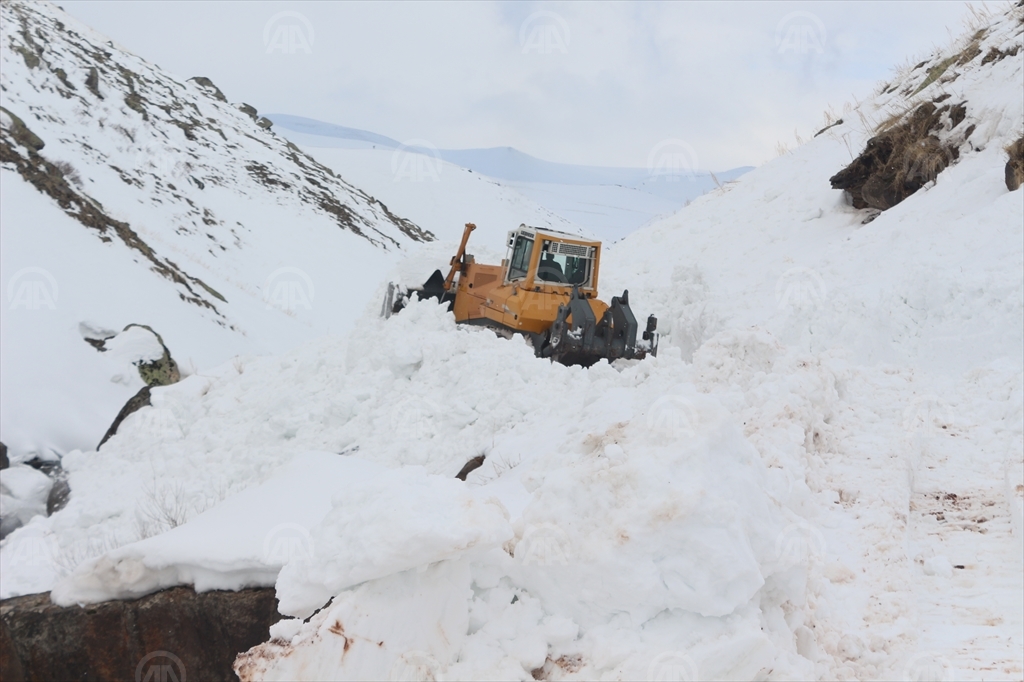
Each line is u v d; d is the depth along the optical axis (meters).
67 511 11.37
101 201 36.59
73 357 20.14
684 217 20.75
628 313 12.38
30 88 48.84
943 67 18.47
